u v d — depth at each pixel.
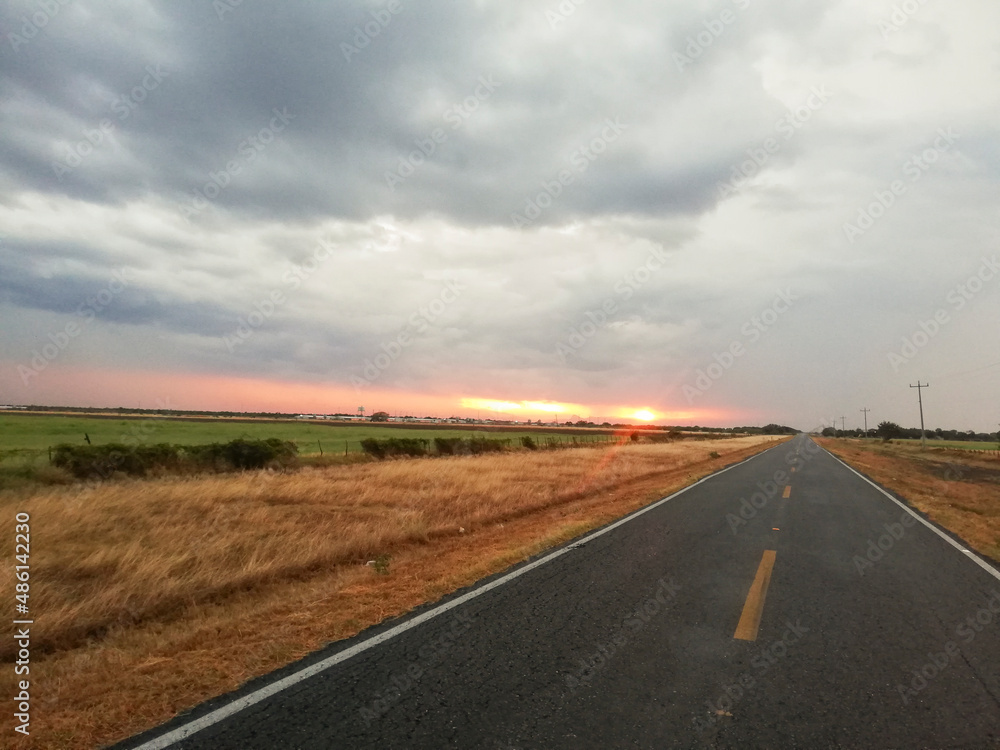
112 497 10.80
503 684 3.60
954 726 3.13
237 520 9.41
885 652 4.19
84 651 4.52
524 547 7.85
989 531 9.45
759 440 86.06
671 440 69.56
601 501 13.34
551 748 2.85
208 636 4.55
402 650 4.17
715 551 7.69
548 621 4.82
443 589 5.82
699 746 2.89
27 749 2.90
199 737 2.96
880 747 2.91
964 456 46.62
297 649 4.21
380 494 12.73
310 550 7.31
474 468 19.83
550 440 48.03
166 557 6.75
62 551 7.13
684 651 4.17
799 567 6.82
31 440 28.48
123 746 2.89
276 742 2.91
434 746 2.87
